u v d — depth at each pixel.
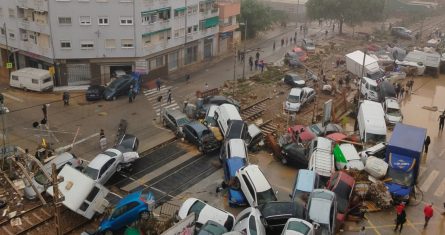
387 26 102.06
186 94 53.44
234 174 31.88
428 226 29.16
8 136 40.28
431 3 133.38
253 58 71.06
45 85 51.88
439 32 95.75
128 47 55.19
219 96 47.44
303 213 26.95
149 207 27.69
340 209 28.45
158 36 58.78
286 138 38.09
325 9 89.75
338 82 57.19
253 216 25.55
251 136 38.47
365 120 40.16
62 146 38.66
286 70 63.72
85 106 48.31
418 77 64.19
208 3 66.94
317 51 75.94
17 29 56.69
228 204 30.89
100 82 56.12
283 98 51.94
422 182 34.75
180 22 61.66
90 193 28.20
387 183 31.62
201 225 26.28
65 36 52.81
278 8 111.44
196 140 38.28
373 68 57.69
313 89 51.03
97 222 28.95
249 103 49.47
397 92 53.47
